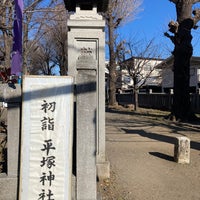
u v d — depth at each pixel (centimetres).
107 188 532
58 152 396
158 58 2434
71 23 574
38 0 850
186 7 1537
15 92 400
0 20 627
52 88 400
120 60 2497
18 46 484
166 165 692
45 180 393
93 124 400
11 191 397
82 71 401
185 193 523
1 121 503
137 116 1825
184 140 711
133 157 757
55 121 398
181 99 1571
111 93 2723
